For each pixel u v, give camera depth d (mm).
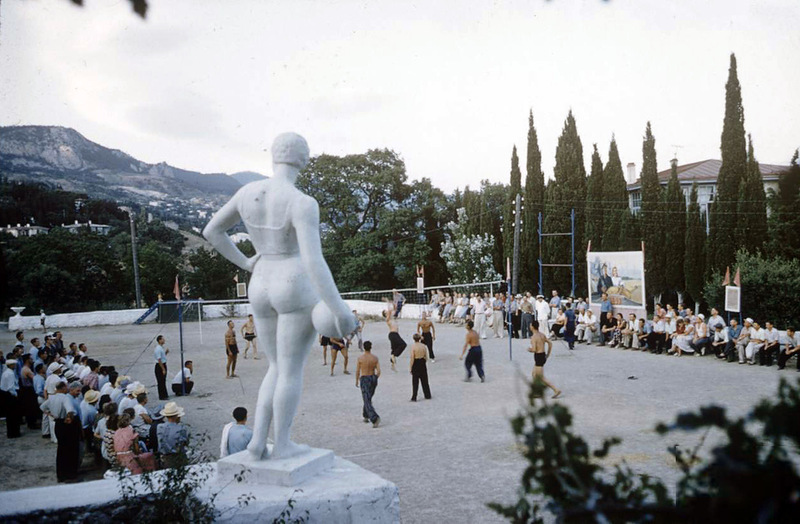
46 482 9477
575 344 23422
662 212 35875
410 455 9438
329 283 4355
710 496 1840
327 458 4855
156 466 7102
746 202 31109
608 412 11719
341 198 46375
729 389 13773
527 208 40906
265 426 4660
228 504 4121
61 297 44656
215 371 20016
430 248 46812
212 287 52094
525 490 2227
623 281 22797
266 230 4559
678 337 19672
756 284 23312
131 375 19750
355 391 15422
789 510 1660
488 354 20875
